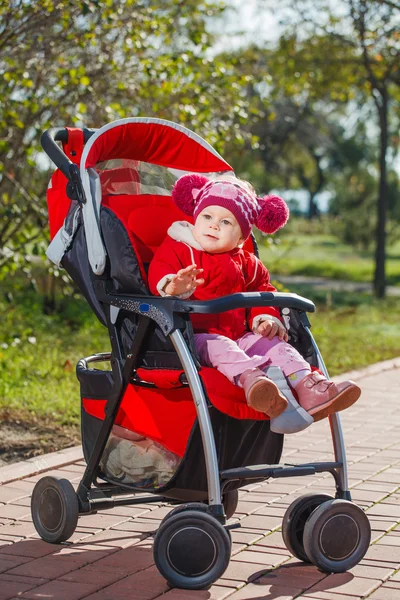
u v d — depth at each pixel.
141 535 4.42
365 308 17.52
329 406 3.83
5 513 4.75
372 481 5.41
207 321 4.14
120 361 4.02
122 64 9.14
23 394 7.63
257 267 4.42
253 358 3.80
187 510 3.70
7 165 9.29
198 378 3.67
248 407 3.78
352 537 3.89
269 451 4.01
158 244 4.57
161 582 3.77
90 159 4.18
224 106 9.92
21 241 9.22
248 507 4.86
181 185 4.39
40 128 8.61
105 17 8.34
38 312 12.66
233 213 4.17
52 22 8.10
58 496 4.18
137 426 4.03
